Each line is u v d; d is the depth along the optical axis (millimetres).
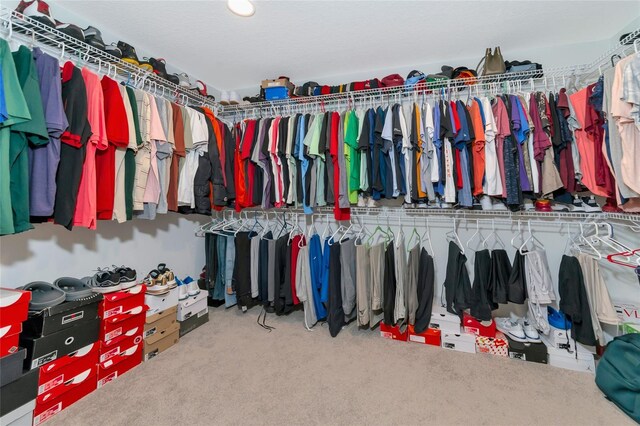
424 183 1897
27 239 1529
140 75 1885
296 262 2260
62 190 1317
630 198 1371
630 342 1367
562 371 1605
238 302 2455
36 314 1260
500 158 1778
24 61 1187
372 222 2521
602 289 1593
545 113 1696
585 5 1638
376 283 1979
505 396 1404
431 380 1534
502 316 2086
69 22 1690
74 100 1326
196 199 2137
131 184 1648
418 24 1822
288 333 2094
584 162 1632
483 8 1670
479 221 2207
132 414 1293
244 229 2760
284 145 2191
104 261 1915
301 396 1414
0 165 1088
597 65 1855
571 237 1996
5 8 1239
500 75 1949
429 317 1921
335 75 2605
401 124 1919
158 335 1816
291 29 1880
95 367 1458
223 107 2719
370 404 1358
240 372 1612
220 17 1758
